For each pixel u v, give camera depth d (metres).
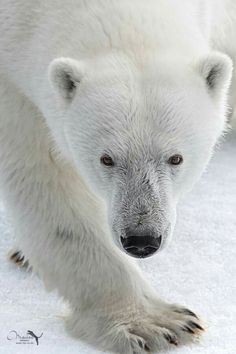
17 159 9.31
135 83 8.31
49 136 9.28
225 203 12.27
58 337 8.98
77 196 9.36
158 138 8.18
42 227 9.35
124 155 8.19
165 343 8.70
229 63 8.62
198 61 8.62
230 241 11.11
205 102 8.56
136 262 9.70
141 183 8.14
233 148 14.27
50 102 8.88
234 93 14.39
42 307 9.63
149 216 8.00
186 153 8.36
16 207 9.45
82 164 8.58
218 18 13.64
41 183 9.30
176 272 10.34
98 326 8.98
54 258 9.34
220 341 8.85
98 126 8.29
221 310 9.50
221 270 10.39
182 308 9.07
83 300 9.20
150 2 9.05
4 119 9.28
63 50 8.86
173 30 8.87
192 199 12.36
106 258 9.13
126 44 8.65
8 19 9.26
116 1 8.96
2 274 10.42
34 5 9.19
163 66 8.45
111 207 8.27
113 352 8.80
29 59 9.07
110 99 8.27
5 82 9.30
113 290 9.05
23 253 9.70
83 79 8.47
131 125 8.17
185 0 9.45
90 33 8.78
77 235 9.24
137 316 8.95
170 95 8.27
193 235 11.25
